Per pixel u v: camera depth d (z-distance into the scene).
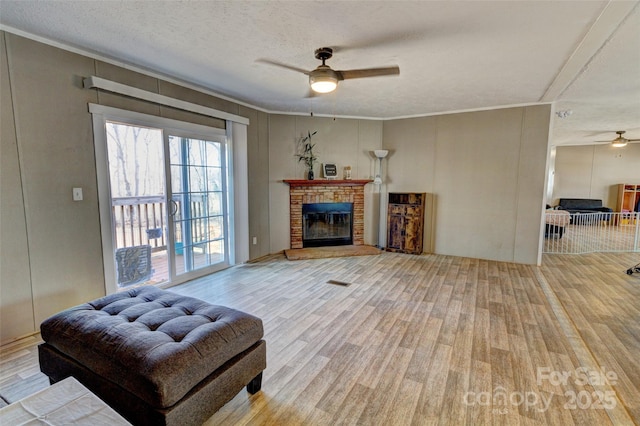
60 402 1.31
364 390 2.01
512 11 2.22
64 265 2.86
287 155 5.57
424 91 4.22
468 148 5.28
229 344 1.74
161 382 1.40
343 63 3.25
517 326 2.86
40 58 2.63
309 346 2.52
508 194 5.04
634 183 9.35
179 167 3.93
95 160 3.03
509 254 5.10
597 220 7.95
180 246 4.00
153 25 2.46
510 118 4.93
